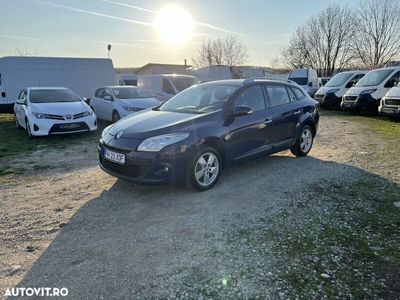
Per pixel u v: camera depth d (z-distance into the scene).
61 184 4.95
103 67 16.47
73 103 9.46
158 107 5.51
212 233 3.24
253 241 3.07
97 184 4.87
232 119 4.70
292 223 3.43
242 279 2.52
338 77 16.88
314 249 2.93
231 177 4.98
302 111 6.00
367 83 13.74
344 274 2.57
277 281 2.48
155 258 2.83
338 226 3.37
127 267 2.71
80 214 3.79
